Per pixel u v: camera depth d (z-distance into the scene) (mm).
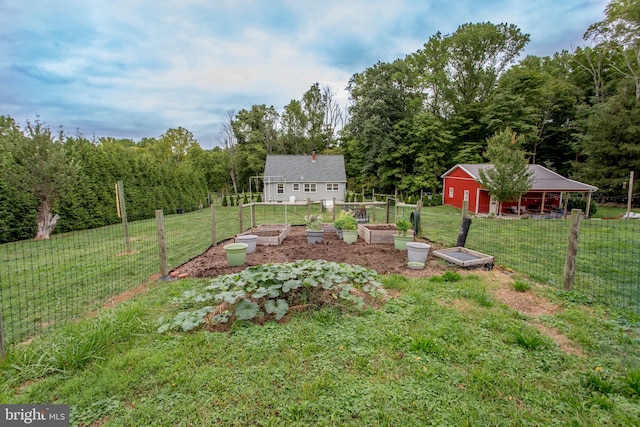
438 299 3730
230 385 2189
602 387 2111
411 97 27938
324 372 2324
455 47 26391
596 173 18219
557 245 7133
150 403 2027
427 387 2146
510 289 4098
